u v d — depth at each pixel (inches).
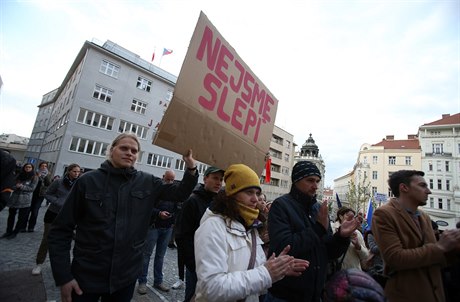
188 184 78.2
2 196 86.7
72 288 62.6
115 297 70.3
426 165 1428.4
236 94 96.1
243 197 62.0
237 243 57.5
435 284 73.0
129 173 77.5
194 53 79.5
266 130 112.5
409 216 81.6
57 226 66.1
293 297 68.5
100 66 788.6
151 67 989.8
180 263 98.4
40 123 1545.3
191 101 77.0
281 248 67.8
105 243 67.6
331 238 72.4
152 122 890.1
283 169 1663.4
